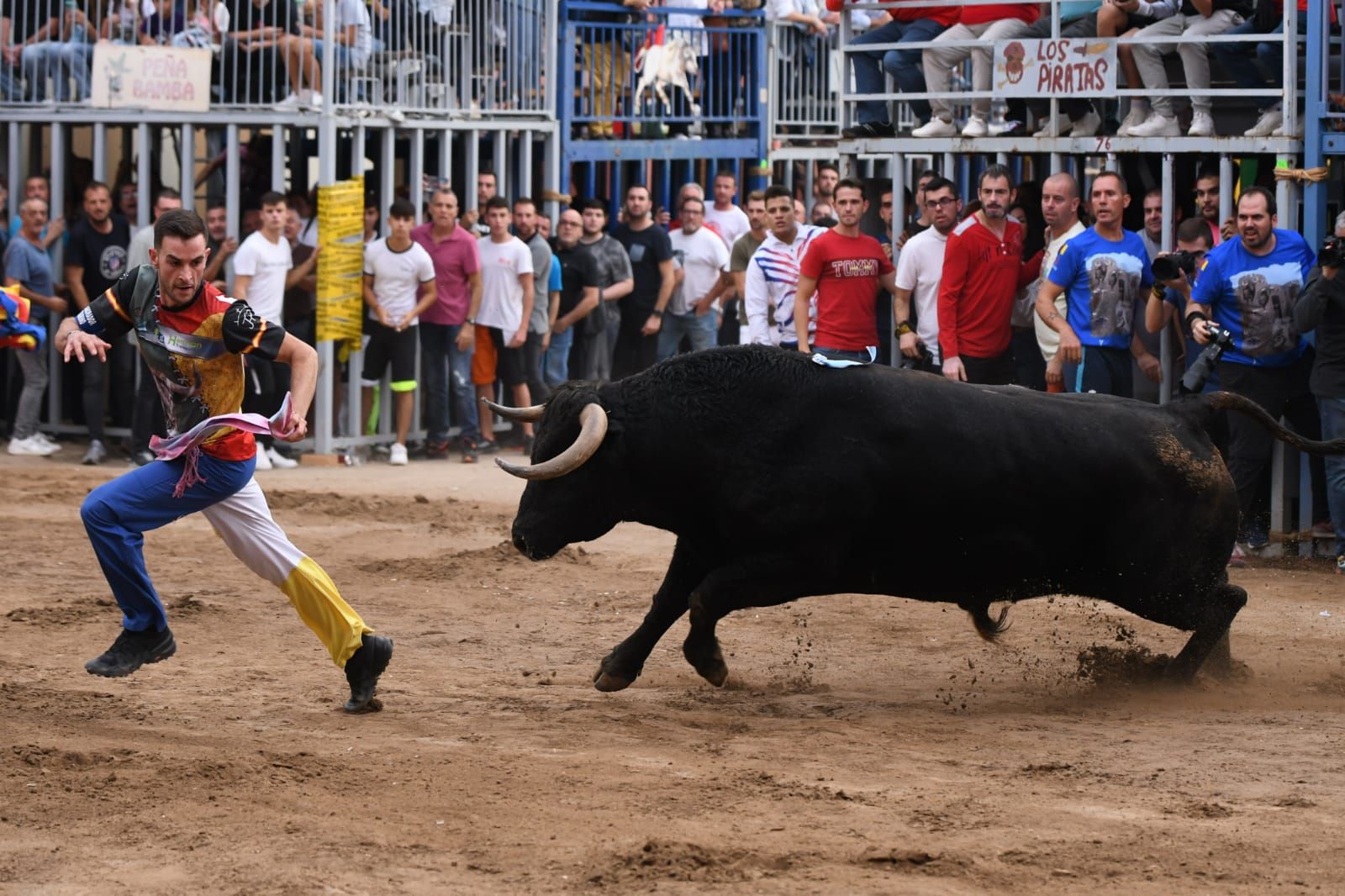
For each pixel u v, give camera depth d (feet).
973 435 50.83
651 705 52.21
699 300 116.67
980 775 43.50
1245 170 86.07
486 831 37.88
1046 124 88.89
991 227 80.18
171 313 46.11
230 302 46.14
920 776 43.27
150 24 110.11
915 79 91.76
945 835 37.86
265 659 58.08
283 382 104.06
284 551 48.80
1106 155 84.84
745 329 110.42
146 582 47.55
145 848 36.42
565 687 55.06
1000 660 59.88
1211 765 44.73
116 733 46.47
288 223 105.40
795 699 53.57
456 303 107.96
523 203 110.83
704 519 52.06
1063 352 77.36
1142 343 81.00
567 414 51.03
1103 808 40.27
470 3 114.01
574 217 112.78
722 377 51.13
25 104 112.16
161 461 46.88
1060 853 36.58
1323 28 76.18
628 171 134.41
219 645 60.13
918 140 89.66
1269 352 74.38
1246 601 54.19
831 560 51.21
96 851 36.19
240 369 47.24
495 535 83.92
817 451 50.42
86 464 104.94
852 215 82.64
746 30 134.41
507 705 51.70
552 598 70.13
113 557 46.60
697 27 131.03
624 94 126.93
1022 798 41.01
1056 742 47.37
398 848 36.60
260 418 44.86
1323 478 80.02
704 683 56.18
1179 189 88.12
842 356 51.60
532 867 35.58
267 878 34.58
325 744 45.83
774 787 41.57
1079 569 53.11
